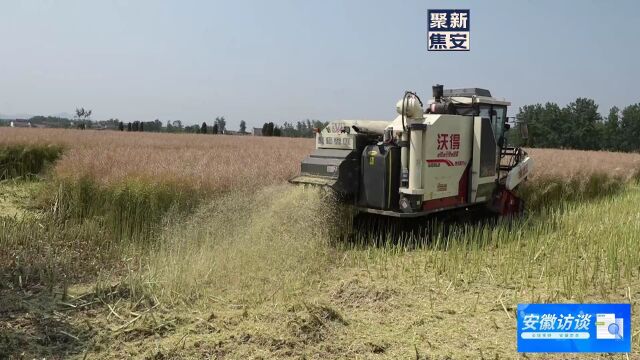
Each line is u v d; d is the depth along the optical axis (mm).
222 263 6168
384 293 5508
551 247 7250
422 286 5816
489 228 8383
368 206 7941
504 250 7320
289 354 4113
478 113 8922
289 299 5309
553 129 72250
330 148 8289
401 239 7914
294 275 6066
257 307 5090
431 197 7719
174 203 8180
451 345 4309
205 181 8812
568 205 12000
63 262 6270
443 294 5566
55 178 9367
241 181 9195
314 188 7723
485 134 8523
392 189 7746
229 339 4324
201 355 4078
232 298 5359
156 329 4555
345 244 7824
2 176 14156
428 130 7488
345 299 5418
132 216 7965
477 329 4633
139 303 5141
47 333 4434
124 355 4109
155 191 8148
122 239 7500
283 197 7723
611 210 10492
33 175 14453
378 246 7863
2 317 4676
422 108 7523
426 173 7562
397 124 7973
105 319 4801
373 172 7836
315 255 6844
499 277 6105
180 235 7293
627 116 76438
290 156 13758
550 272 6113
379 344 4297
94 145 18500
